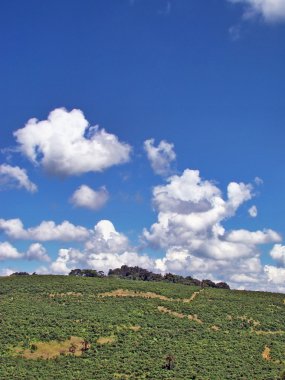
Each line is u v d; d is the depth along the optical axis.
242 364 96.56
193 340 108.19
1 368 87.00
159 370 89.69
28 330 104.06
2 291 140.25
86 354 96.06
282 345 111.44
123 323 113.88
